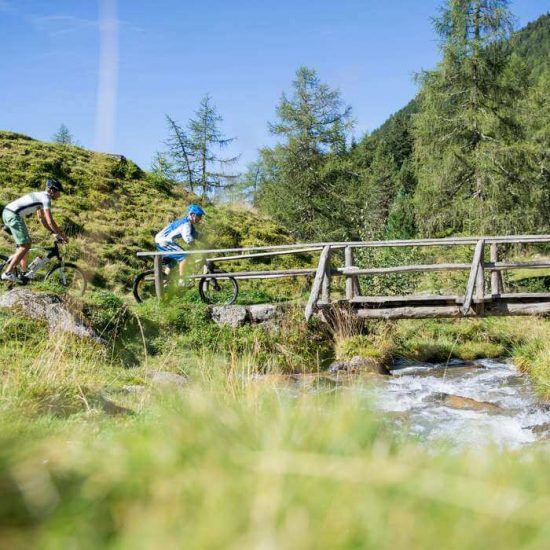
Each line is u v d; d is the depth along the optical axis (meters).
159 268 12.66
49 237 20.19
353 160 42.41
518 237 12.34
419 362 11.95
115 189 26.91
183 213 26.52
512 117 29.52
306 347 11.59
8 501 0.84
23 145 27.86
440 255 23.61
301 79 40.06
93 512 0.83
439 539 0.76
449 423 7.16
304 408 1.54
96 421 4.72
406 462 1.01
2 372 6.38
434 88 29.47
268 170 38.88
